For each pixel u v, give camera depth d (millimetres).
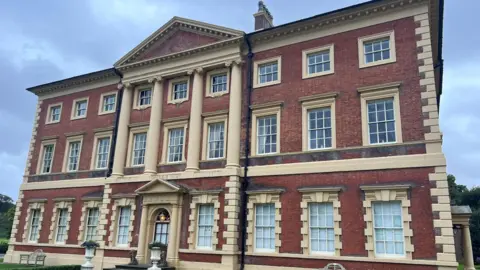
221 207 19516
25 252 26531
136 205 22438
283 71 20297
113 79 26938
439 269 14266
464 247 17859
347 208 16656
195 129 21672
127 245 22016
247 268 18328
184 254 19984
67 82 28844
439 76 23344
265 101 20375
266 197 18750
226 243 18656
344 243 16312
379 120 17312
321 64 19516
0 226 95375
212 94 22125
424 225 14977
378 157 16688
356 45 18625
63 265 22422
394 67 17391
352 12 18641
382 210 16109
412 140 16188
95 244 18047
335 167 17422
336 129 18000
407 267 14852
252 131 20266
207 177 20344
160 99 23766
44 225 26453
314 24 19672
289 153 18844
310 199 17578
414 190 15508
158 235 21375
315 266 16688
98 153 26094
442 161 15289
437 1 17703
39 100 30672
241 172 19844
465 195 63562
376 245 15836
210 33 22688
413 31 17359
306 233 17250
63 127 28406
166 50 24375
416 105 16453
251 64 21453
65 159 27266
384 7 17969
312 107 18938
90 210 25047
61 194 26438
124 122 24672
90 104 27609
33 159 29125
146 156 23031
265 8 24688
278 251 17734
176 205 20656
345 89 18297
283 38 20734
